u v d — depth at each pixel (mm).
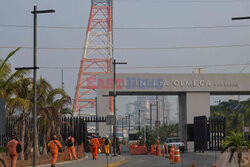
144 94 80500
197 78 75188
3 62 35469
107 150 45469
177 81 75062
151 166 34812
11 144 24984
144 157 51188
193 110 74875
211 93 79312
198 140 63562
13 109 35250
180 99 79500
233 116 126000
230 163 23156
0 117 18094
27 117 39156
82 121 62906
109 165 33688
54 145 29484
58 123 43250
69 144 37562
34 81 27234
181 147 58250
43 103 41656
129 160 44188
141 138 75125
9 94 36562
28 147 38250
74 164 33656
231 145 24250
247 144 24594
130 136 151250
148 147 67938
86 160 39219
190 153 58344
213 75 75375
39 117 42250
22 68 26922
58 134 48188
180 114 79688
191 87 75000
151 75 75000
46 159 38781
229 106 161875
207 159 41156
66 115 63812
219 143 62344
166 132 191875
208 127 62750
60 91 44812
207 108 75000
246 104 117250
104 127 73812
